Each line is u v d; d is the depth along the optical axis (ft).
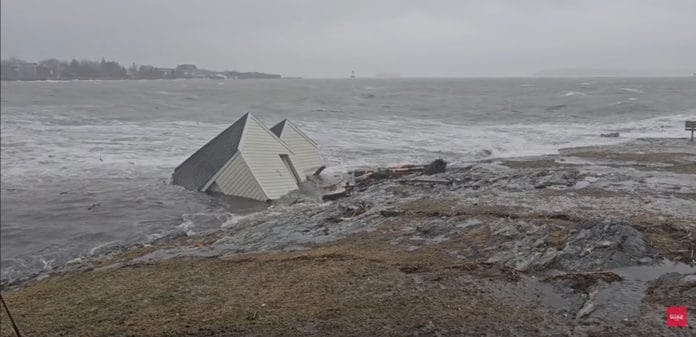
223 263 38.24
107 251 50.29
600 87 344.90
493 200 52.08
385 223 46.01
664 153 87.66
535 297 26.96
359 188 70.13
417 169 78.74
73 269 44.39
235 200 68.85
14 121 159.12
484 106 222.89
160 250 46.93
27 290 37.52
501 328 23.77
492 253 34.60
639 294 25.89
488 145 113.29
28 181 80.12
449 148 110.11
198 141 121.19
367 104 247.91
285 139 81.10
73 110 203.10
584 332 22.81
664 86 330.75
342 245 40.45
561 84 466.70
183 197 70.38
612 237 32.53
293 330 24.84
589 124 150.92
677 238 34.12
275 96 324.19
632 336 22.12
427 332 23.80
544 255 32.37
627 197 50.11
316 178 82.58
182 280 34.55
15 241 54.19
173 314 28.32
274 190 70.59
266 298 29.60
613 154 88.84
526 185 59.00
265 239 45.73
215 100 279.08
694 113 164.86
